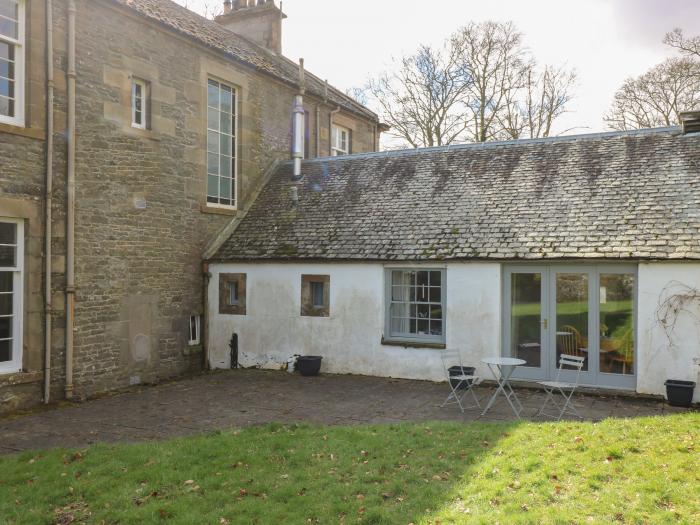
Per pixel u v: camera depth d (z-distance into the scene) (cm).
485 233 1176
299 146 1606
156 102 1253
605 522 484
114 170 1148
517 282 1129
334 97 2014
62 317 1042
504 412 909
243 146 1538
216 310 1392
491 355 1132
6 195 950
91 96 1101
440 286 1193
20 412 948
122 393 1105
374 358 1237
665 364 997
